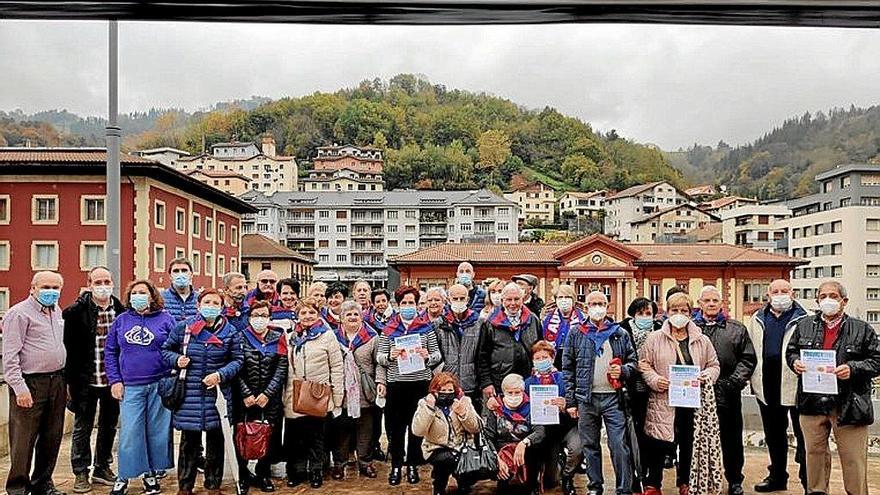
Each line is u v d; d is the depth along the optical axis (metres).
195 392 6.88
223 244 45.16
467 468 6.88
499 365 7.32
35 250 34.75
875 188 47.94
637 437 6.97
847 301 6.44
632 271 45.38
